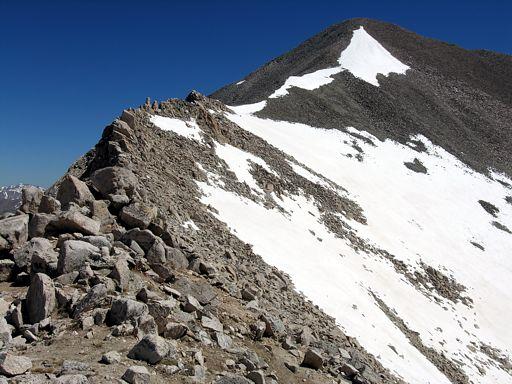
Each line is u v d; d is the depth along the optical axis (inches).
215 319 626.2
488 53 6707.7
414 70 5059.1
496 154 3919.8
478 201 2933.1
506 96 5344.5
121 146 1115.3
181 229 904.3
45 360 428.5
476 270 2133.4
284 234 1310.3
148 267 670.5
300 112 3174.2
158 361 458.6
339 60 4726.9
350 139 3024.1
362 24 5910.4
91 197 812.0
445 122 4111.7
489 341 1579.7
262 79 5118.1
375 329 1092.5
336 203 1916.8
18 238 677.3
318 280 1151.0
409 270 1780.3
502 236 2603.3
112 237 711.1
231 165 1549.0
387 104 3914.9
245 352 571.5
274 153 1989.4
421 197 2652.6
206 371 488.1
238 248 1023.0
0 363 384.2
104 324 514.0
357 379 694.5
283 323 762.2
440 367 1184.8
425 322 1428.4
